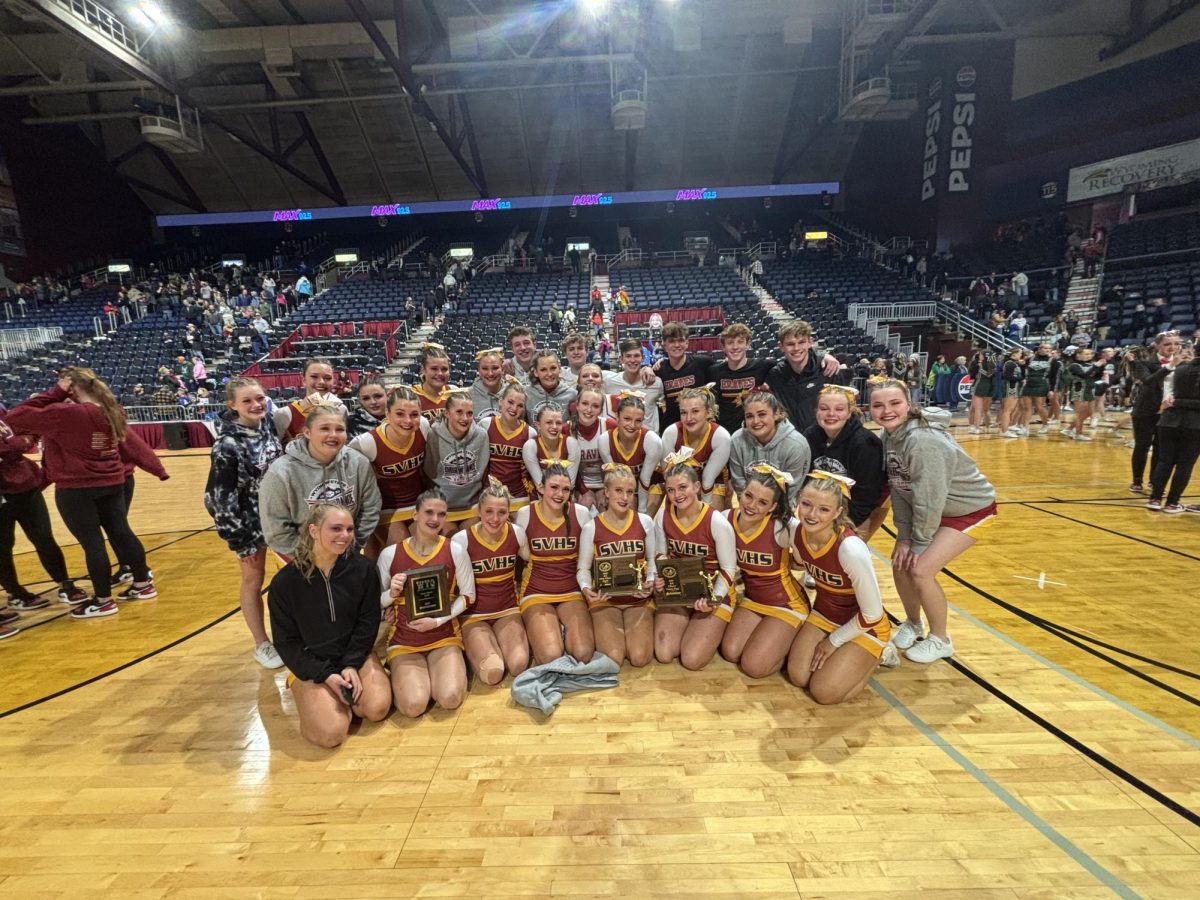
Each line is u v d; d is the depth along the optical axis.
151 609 3.87
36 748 2.45
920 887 1.71
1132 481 6.07
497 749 2.36
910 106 15.15
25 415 3.38
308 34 14.88
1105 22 14.48
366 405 3.67
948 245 17.25
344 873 1.81
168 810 2.09
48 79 15.23
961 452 2.72
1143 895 1.66
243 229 23.58
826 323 14.64
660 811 2.02
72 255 19.81
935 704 2.57
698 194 22.48
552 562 3.05
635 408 3.29
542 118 19.47
